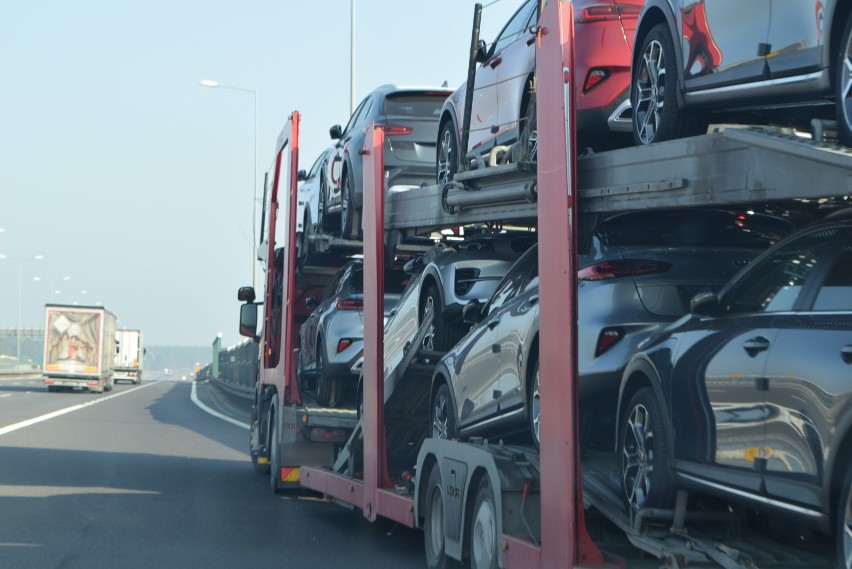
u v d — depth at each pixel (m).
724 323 6.18
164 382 107.69
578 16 9.56
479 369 9.48
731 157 5.68
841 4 5.53
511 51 10.52
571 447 6.28
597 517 7.03
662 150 6.32
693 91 6.98
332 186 17.38
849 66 5.51
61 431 25.81
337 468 12.47
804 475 5.22
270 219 16.42
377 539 11.05
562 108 6.46
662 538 6.34
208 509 13.10
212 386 70.19
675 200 6.19
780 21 6.05
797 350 5.36
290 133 14.82
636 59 7.88
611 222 7.94
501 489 7.23
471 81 10.48
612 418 8.18
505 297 9.55
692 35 6.98
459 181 9.39
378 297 10.58
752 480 5.66
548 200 6.65
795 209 6.24
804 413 5.22
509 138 10.48
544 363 6.66
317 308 16.00
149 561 9.47
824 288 5.46
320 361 14.91
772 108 6.56
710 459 6.06
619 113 9.28
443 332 10.85
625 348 7.64
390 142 15.61
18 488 14.58
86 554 9.75
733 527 6.56
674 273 7.75
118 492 14.48
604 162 6.96
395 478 11.09
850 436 4.91
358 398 12.28
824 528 5.12
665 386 6.57
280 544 10.59
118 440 23.58
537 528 7.18
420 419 11.30
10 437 23.48
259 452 16.62
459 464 8.20
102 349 58.72
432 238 11.75
